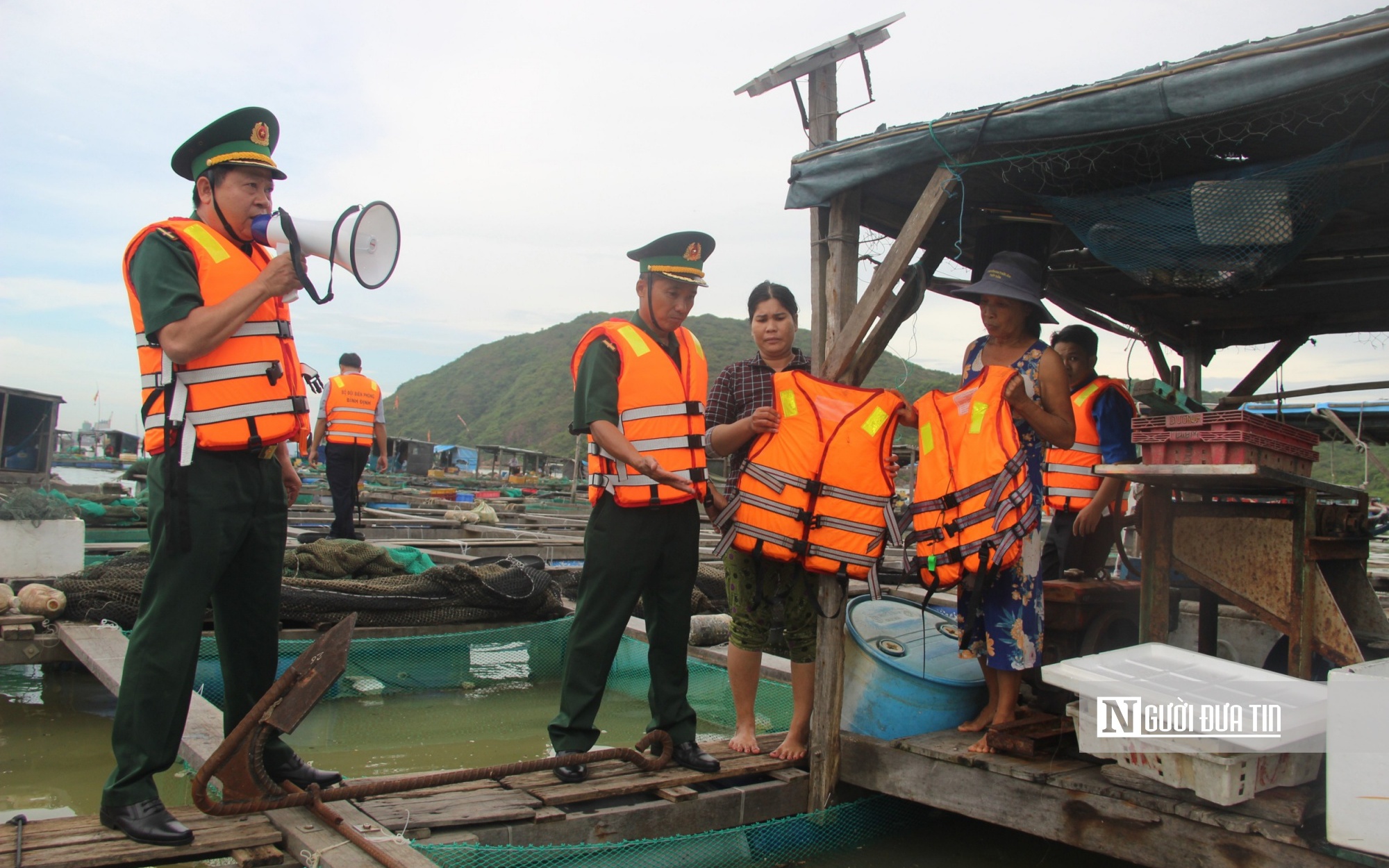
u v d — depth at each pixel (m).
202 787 2.74
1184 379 6.63
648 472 3.18
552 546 10.55
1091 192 4.00
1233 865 2.71
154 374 2.68
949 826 3.96
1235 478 3.29
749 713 3.87
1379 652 3.70
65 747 4.51
